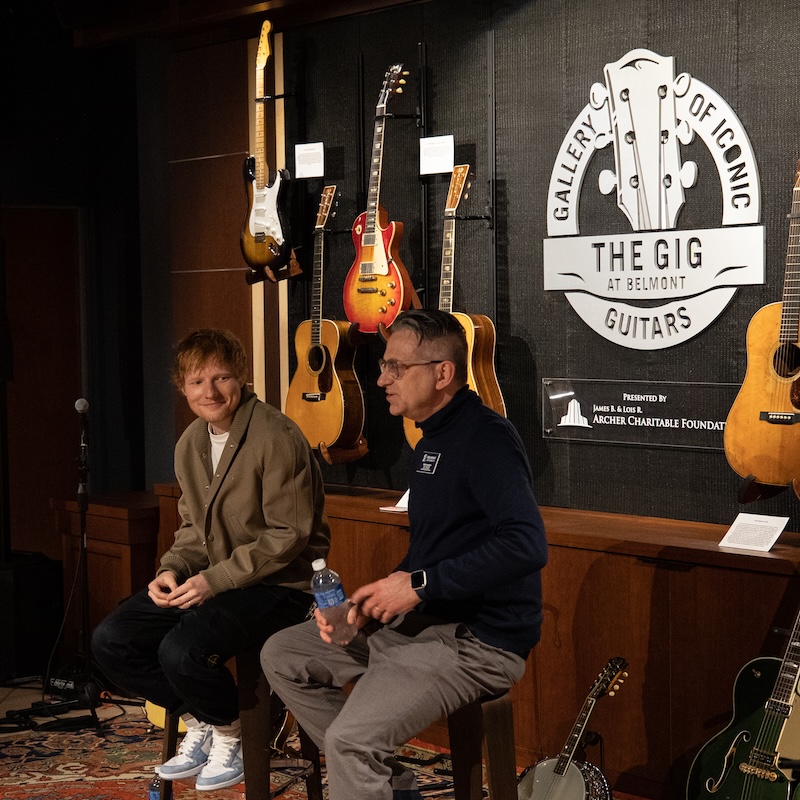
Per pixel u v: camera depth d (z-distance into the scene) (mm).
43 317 5863
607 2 3869
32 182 5555
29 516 5922
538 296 4113
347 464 4699
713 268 3674
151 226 5562
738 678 2951
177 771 2988
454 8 4262
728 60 3617
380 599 2471
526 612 2602
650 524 3719
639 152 3814
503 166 4180
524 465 2578
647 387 3846
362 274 4348
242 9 4699
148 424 5645
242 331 5125
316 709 2664
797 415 3227
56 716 4328
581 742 3113
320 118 4711
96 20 5250
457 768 2615
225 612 2828
